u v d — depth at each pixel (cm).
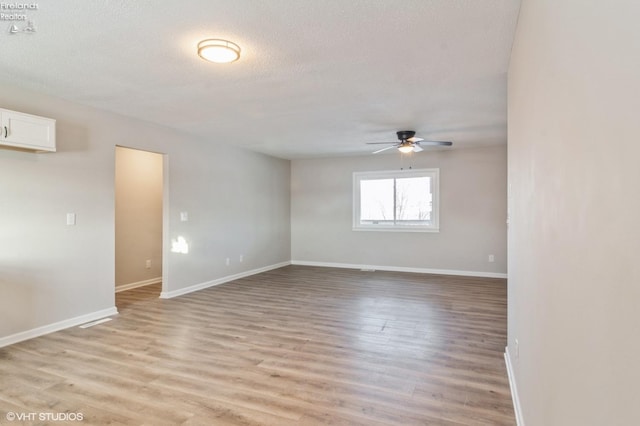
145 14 223
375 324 402
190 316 433
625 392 65
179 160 540
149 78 329
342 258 799
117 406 236
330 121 483
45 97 372
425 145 558
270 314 441
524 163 203
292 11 220
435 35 250
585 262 90
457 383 266
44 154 372
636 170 60
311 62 294
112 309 441
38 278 367
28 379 273
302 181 836
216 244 616
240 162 680
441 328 388
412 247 739
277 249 796
